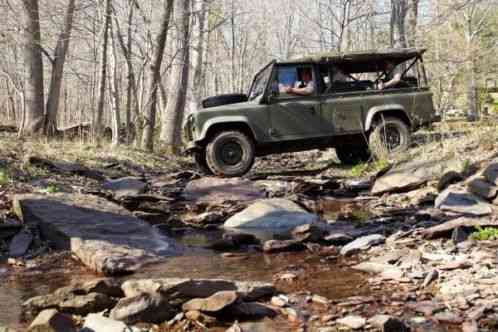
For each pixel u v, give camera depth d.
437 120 9.99
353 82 10.02
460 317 2.83
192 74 20.69
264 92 9.67
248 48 41.16
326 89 9.87
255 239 5.16
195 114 9.55
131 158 11.73
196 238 5.34
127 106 15.23
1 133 14.00
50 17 16.14
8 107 33.16
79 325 2.79
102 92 14.27
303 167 12.04
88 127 17.56
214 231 5.68
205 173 10.25
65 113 33.66
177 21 16.12
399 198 6.99
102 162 10.42
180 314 2.94
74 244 4.53
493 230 4.50
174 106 16.50
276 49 41.59
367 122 9.80
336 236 4.97
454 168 7.18
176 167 12.47
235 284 3.32
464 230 4.66
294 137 9.72
